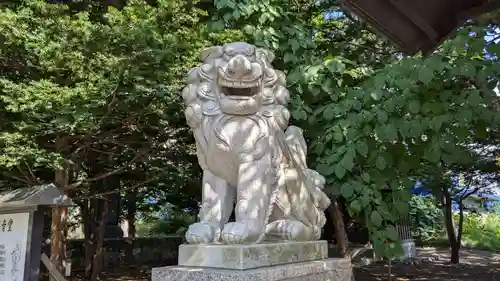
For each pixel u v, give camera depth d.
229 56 3.24
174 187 8.44
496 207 20.28
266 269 2.75
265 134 3.24
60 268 5.78
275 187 3.25
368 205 4.28
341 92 4.77
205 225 3.07
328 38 7.07
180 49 4.66
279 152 3.36
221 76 3.16
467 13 2.60
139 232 16.81
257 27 5.04
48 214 7.74
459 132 3.84
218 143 3.16
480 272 11.08
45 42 4.29
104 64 4.22
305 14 6.66
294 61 5.05
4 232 3.70
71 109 4.24
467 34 3.68
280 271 2.80
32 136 4.43
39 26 4.34
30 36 4.23
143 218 15.55
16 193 3.71
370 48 6.54
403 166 4.23
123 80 4.38
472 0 2.56
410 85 3.81
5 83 4.19
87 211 9.50
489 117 3.66
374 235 4.19
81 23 4.30
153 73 4.51
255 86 3.20
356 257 12.05
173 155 7.34
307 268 3.09
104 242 11.14
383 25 2.79
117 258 11.95
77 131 4.72
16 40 4.22
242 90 3.22
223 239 2.96
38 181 5.25
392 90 4.22
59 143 4.93
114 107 4.71
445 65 3.64
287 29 5.12
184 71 4.72
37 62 4.67
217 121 3.20
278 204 3.30
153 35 4.39
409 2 2.57
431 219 18.59
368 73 4.81
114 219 12.30
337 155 4.36
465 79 4.09
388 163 4.21
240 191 3.09
